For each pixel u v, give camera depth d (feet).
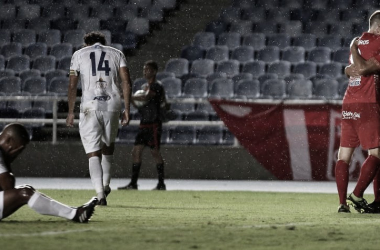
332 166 128.98
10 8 189.88
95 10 189.37
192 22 186.09
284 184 125.39
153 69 113.70
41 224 55.26
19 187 54.08
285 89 151.43
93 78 78.07
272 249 43.42
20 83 158.51
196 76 163.43
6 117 150.92
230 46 176.55
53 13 190.49
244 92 152.76
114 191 108.06
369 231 53.98
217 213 70.95
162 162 112.27
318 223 60.18
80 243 44.73
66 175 136.56
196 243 45.50
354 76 71.00
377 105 70.08
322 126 129.08
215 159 134.10
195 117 147.54
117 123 79.36
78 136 147.33
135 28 182.29
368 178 71.20
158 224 57.16
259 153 132.26
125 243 45.03
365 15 185.57
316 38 177.88
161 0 191.01
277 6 190.49
